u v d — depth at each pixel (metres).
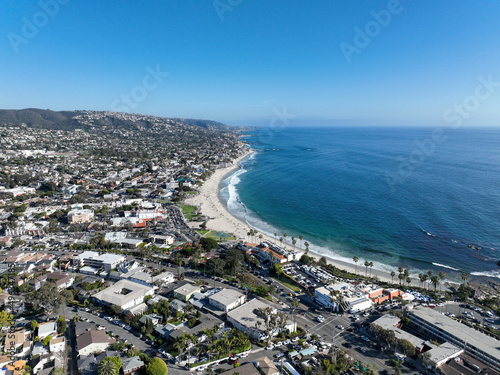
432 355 93.69
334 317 119.44
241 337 99.38
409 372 90.50
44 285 117.56
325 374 83.62
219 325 107.75
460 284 150.25
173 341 100.06
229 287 141.00
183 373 86.69
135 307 119.25
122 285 131.12
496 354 92.75
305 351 96.56
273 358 94.69
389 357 96.62
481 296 138.75
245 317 111.50
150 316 111.75
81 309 119.50
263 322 107.81
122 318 113.38
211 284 143.38
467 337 101.31
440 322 109.69
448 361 93.38
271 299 131.00
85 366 86.25
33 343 97.00
